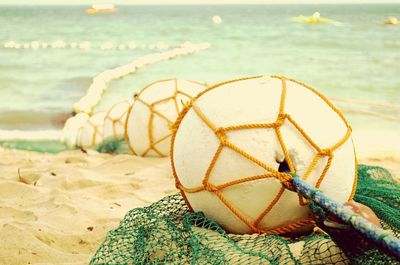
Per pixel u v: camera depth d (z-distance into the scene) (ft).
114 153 26.66
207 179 9.29
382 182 12.69
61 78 61.46
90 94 46.73
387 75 56.29
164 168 21.30
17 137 33.22
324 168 9.11
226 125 9.15
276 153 8.93
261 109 9.15
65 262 10.94
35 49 101.86
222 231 9.20
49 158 25.63
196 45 95.91
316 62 69.67
